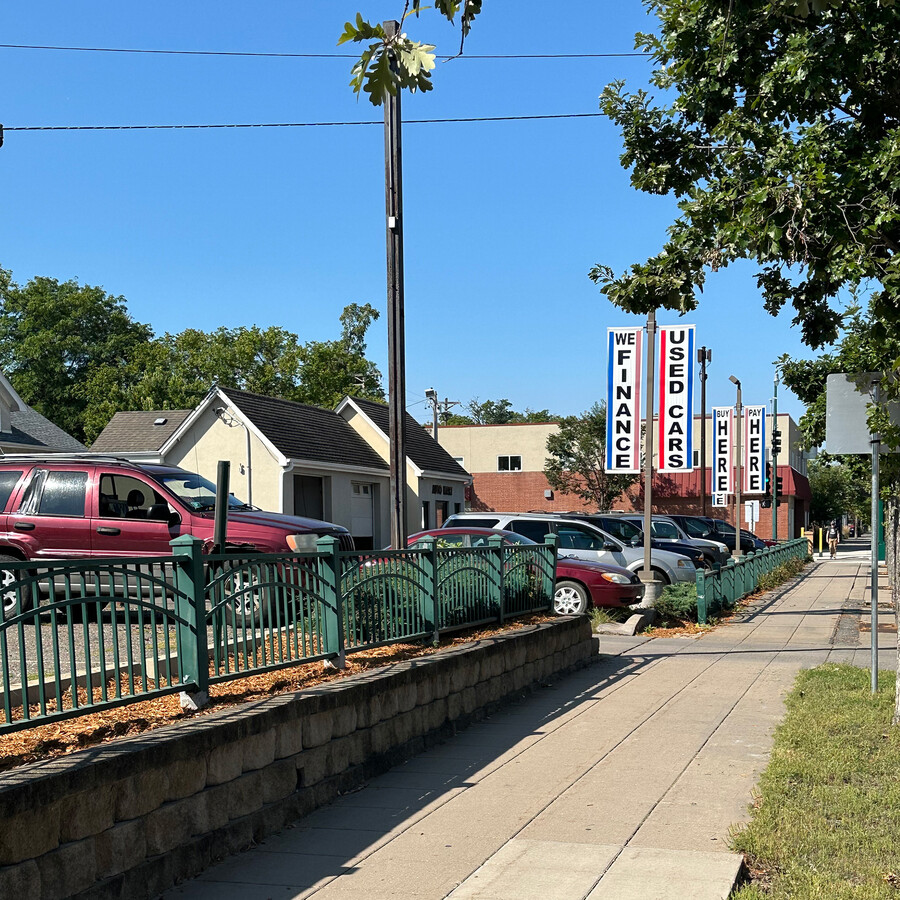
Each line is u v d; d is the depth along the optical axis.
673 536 26.06
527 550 12.42
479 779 7.23
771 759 7.52
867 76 8.57
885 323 7.69
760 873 5.25
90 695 5.38
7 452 29.22
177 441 31.89
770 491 45.81
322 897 4.97
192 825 5.32
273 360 52.78
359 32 3.89
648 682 11.41
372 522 37.19
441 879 5.19
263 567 6.96
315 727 6.57
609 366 17.92
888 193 7.56
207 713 6.00
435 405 48.19
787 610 20.22
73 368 61.41
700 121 9.66
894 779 6.79
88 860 4.56
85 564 5.38
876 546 10.30
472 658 9.24
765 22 8.56
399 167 12.35
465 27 4.15
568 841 5.76
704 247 8.78
